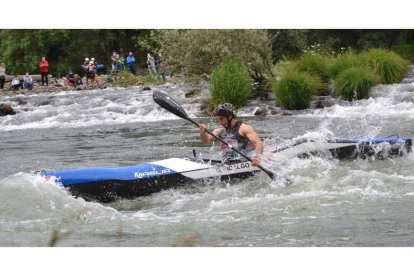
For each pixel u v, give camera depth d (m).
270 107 21.95
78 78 37.31
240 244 7.59
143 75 43.81
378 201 9.16
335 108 20.92
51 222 8.80
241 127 10.77
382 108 20.48
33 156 15.73
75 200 9.59
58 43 51.84
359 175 10.56
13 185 9.77
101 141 17.86
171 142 16.88
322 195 9.62
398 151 11.66
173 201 9.90
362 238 7.60
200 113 22.77
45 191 9.64
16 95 33.09
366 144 11.47
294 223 8.34
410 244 7.31
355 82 21.80
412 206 8.83
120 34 54.16
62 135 19.83
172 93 28.22
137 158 14.66
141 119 23.11
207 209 9.27
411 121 17.84
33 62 50.91
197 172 10.42
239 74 22.34
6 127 22.92
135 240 7.89
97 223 8.74
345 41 45.28
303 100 21.62
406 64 25.59
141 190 10.14
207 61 24.53
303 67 23.89
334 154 11.37
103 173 9.98
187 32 24.27
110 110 24.92
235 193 10.11
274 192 9.98
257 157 10.48
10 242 7.93
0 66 36.59
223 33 24.22
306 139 11.33
